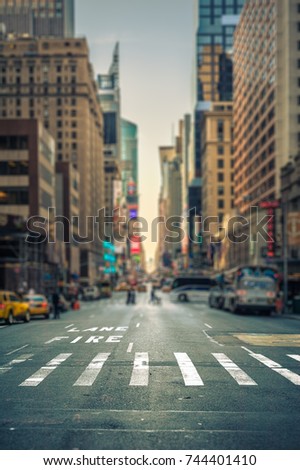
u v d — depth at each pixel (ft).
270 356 71.20
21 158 369.50
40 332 109.50
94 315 182.60
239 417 38.99
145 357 69.62
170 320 147.02
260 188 419.13
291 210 310.86
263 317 168.86
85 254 568.82
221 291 224.33
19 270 289.94
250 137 469.16
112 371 58.90
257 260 337.11
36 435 34.19
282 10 375.04
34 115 646.33
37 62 646.33
